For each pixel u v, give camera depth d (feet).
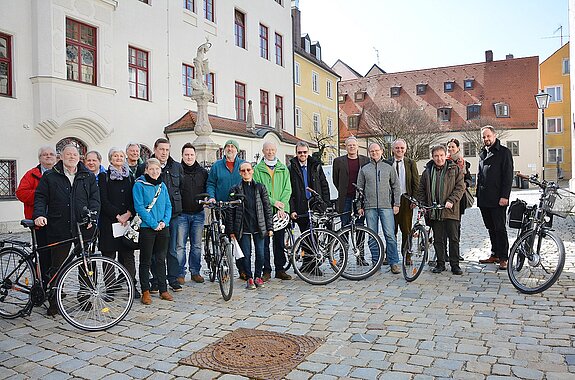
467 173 28.25
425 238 23.04
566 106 172.96
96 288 18.35
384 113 145.38
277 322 17.80
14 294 19.07
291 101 109.09
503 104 169.58
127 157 25.64
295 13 126.82
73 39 56.70
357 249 24.18
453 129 170.40
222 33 85.46
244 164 23.50
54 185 19.38
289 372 13.26
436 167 24.53
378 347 14.84
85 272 18.20
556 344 14.55
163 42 71.41
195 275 25.16
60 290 17.66
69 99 54.49
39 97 52.47
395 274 25.11
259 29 97.86
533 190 124.77
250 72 93.86
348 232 24.43
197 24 78.74
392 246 25.61
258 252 23.49
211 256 24.58
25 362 14.64
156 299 21.70
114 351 15.39
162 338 16.51
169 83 72.38
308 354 14.52
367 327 16.76
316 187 25.99
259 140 81.97
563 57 173.88
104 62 59.62
